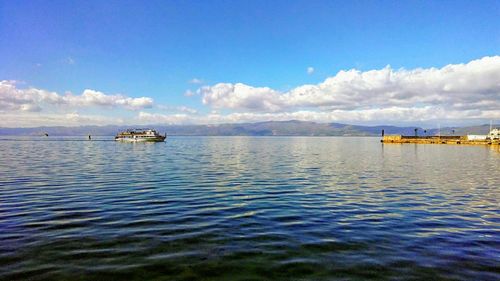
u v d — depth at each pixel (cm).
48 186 2939
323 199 2461
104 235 1541
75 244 1412
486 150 10825
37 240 1461
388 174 4100
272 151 9944
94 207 2130
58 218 1845
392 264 1227
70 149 10444
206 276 1116
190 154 8144
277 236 1552
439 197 2573
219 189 2859
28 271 1138
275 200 2409
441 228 1712
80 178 3469
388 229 1686
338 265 1216
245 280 1089
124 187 2916
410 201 2411
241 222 1794
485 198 2544
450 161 6247
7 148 10825
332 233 1609
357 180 3519
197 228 1670
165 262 1229
